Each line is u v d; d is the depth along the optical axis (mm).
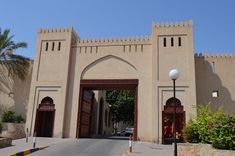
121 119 46938
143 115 21641
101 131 36406
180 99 21234
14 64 25266
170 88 21516
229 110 22062
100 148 16438
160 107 21266
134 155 13852
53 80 23641
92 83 23391
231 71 22891
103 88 23906
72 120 22781
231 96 22359
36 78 23969
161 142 20422
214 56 23359
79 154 14250
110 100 45000
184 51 22219
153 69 22078
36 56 24531
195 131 13477
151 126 21125
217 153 10789
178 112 20969
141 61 23000
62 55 24109
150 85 22234
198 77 23016
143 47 23312
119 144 18422
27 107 24938
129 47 23531
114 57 23625
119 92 45438
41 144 17750
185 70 21781
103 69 23547
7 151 14211
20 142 18562
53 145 17625
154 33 22953
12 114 24000
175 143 10820
